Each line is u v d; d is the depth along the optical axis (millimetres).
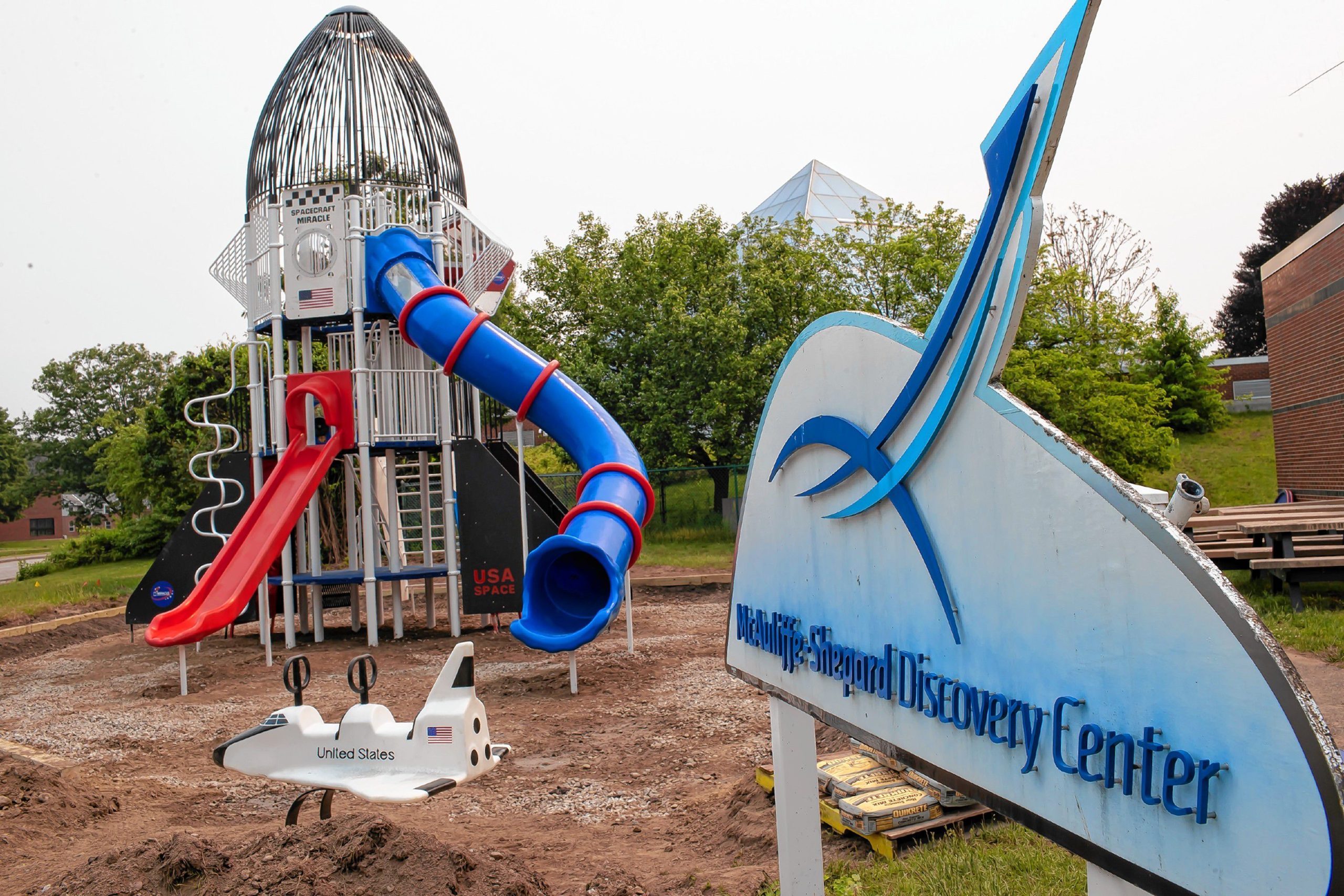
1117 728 2289
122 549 35000
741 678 4816
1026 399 22328
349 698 10859
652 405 25094
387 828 4992
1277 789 1864
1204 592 2023
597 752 8422
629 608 12836
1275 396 20672
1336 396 17438
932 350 3025
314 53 15484
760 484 4586
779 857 4445
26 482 94312
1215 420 31766
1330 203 48500
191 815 6914
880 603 3465
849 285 27438
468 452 14555
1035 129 2535
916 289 25359
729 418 25031
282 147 15258
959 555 2951
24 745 9367
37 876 5570
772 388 4430
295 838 5055
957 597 2973
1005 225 2717
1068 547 2447
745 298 26547
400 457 21781
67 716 10766
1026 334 23750
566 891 5121
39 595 22281
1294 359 19438
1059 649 2494
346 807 7031
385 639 15320
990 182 2758
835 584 3814
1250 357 43031
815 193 44094
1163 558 2141
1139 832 2227
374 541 14680
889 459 3334
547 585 6566
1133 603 2238
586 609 6598
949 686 3023
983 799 2861
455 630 15156
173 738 9414
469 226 14125
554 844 6062
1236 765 1961
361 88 15383
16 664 15086
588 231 29266
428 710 5324
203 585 12062
